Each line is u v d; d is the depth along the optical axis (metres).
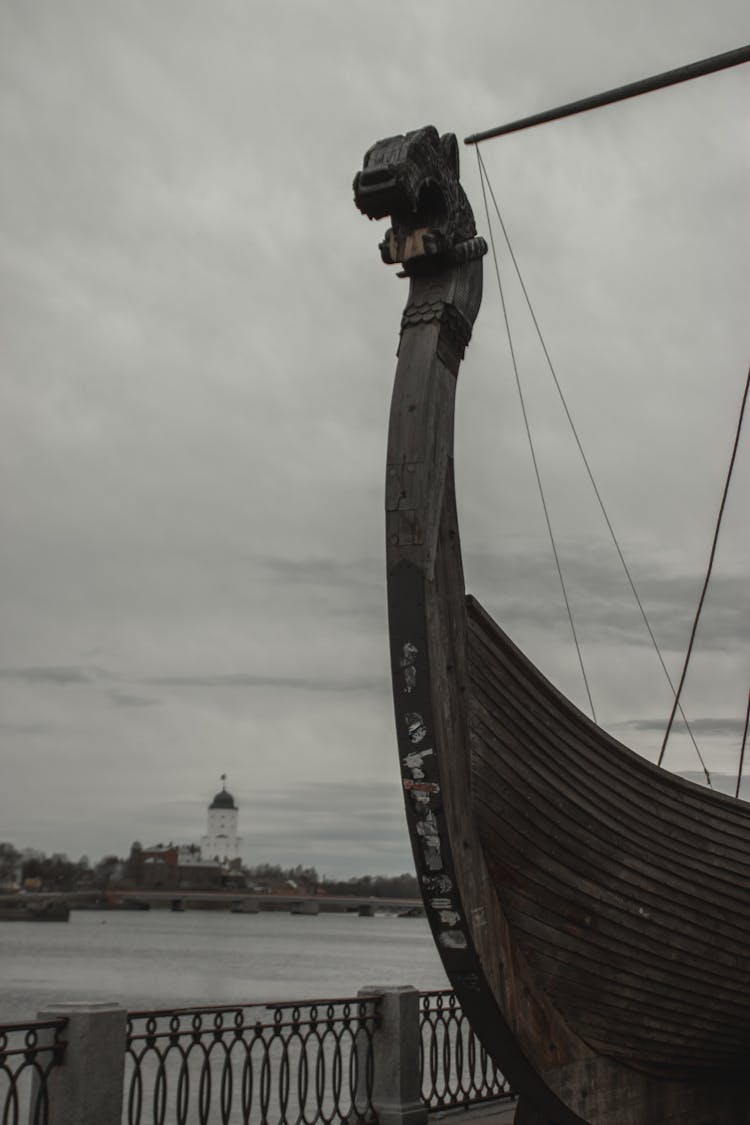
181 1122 6.97
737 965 7.93
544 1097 6.85
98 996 41.16
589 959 7.01
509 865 6.47
